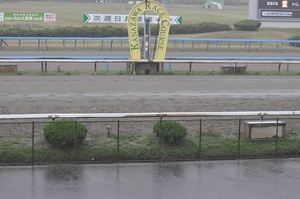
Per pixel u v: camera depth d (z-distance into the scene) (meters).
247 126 12.41
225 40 34.97
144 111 14.91
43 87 18.95
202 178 10.26
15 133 12.36
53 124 11.38
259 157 11.70
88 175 10.24
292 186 9.91
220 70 25.05
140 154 11.29
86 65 26.88
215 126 13.57
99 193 9.30
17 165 10.70
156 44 26.80
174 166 10.95
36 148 11.19
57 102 16.09
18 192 9.23
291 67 28.58
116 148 11.38
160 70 24.31
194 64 28.44
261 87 20.27
